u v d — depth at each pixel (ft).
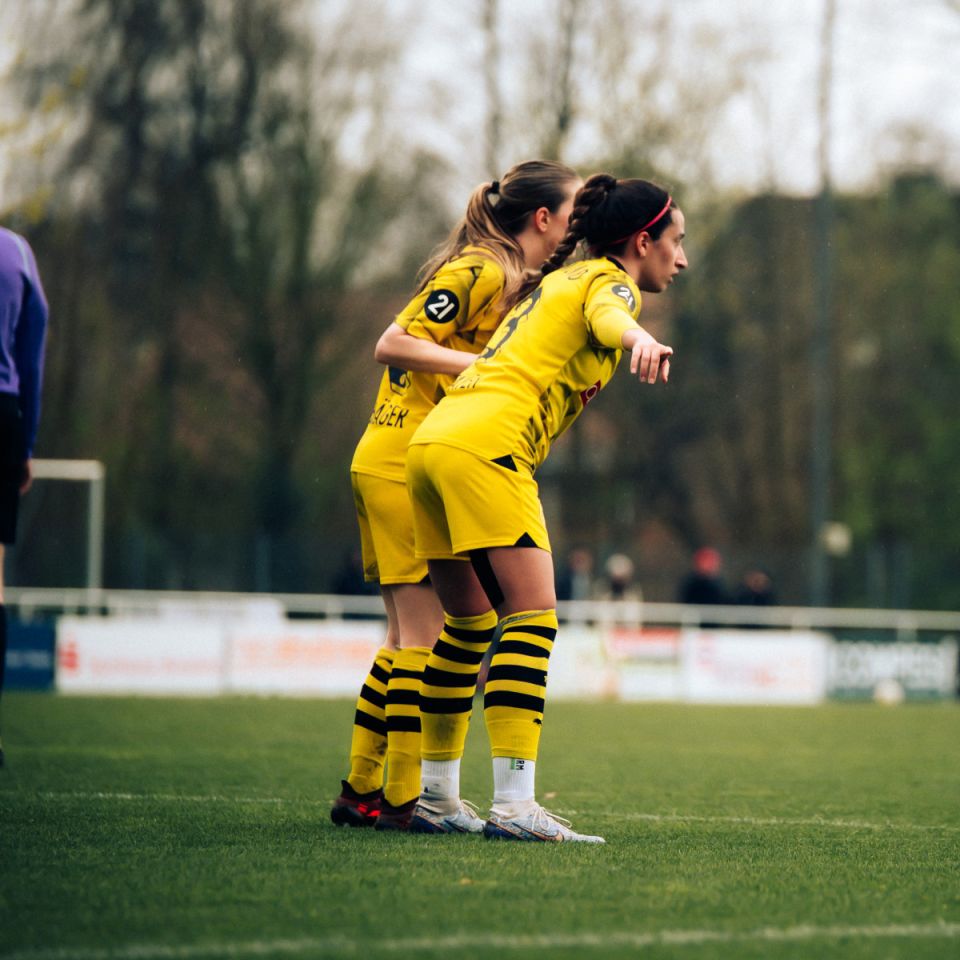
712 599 248.73
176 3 330.34
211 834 54.80
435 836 56.18
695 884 44.93
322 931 37.27
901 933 38.29
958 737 143.02
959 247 401.70
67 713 144.05
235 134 341.21
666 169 338.13
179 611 231.09
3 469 72.13
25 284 72.02
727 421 412.77
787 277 397.80
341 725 134.00
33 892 41.78
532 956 34.78
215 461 377.50
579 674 223.51
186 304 358.84
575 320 54.65
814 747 125.49
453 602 57.00
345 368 374.43
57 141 244.42
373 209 351.05
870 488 404.57
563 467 418.92
